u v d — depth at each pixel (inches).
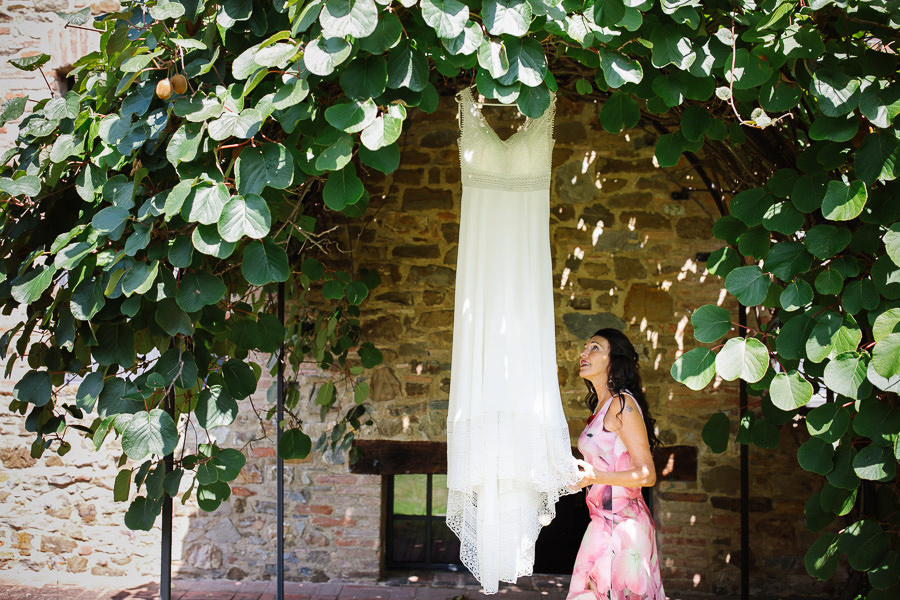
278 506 115.6
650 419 118.2
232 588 155.8
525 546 97.3
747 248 92.4
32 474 161.0
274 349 93.4
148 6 84.8
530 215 100.3
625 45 80.5
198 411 81.4
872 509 102.9
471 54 78.7
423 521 165.3
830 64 79.6
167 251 79.7
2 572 161.8
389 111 75.4
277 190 85.7
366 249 158.7
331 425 159.2
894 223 79.0
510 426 97.6
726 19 82.4
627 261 155.6
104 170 84.6
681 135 97.0
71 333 82.0
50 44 156.9
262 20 80.3
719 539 153.2
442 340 158.2
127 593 154.8
